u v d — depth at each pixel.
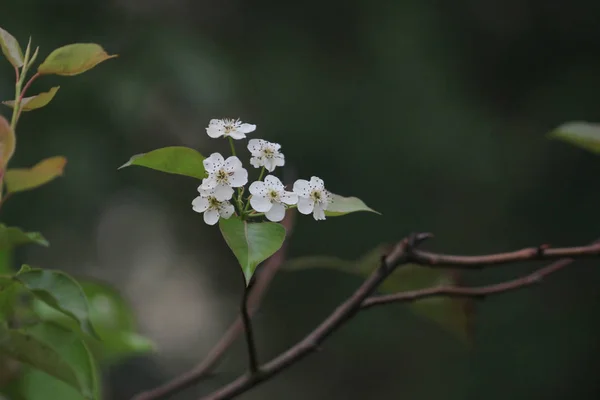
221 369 5.89
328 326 2.09
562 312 6.19
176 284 7.08
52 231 4.91
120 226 6.73
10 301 2.07
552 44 7.09
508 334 6.15
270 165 2.04
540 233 6.46
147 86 4.81
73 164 4.70
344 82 6.32
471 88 6.79
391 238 6.20
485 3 6.95
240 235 2.01
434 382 6.15
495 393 6.09
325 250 6.17
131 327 2.25
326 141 6.12
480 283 6.22
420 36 6.61
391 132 6.27
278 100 6.02
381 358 6.33
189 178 5.84
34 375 2.13
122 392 6.05
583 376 6.03
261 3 6.26
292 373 6.48
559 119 6.79
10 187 2.12
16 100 2.06
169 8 5.39
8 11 4.65
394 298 2.10
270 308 6.25
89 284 2.24
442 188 6.33
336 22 6.43
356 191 6.26
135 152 4.93
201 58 5.09
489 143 6.48
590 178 6.52
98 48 2.06
